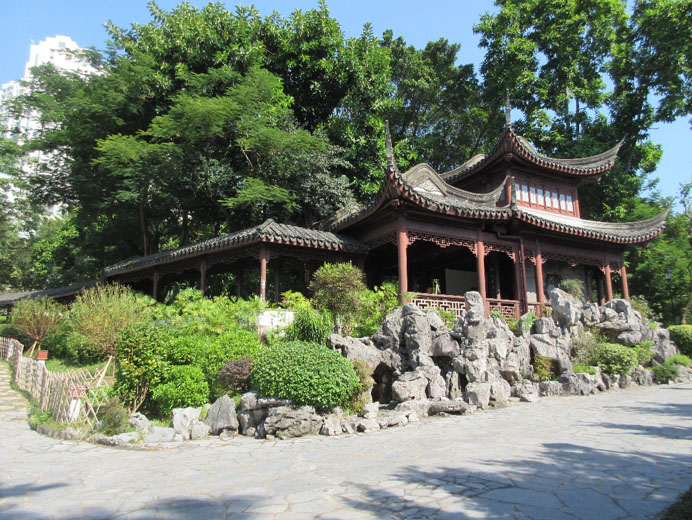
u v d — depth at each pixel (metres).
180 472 7.05
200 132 23.19
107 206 27.44
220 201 25.08
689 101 33.78
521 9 37.03
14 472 7.32
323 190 25.39
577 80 36.78
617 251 23.84
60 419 11.05
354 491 5.88
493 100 37.97
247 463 7.48
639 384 17.00
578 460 7.26
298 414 9.57
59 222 55.56
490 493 5.73
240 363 11.14
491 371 13.27
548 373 14.97
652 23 34.12
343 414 10.38
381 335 13.45
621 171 34.25
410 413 10.80
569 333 16.48
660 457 7.44
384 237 18.22
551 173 25.11
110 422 9.73
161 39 25.62
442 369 13.32
